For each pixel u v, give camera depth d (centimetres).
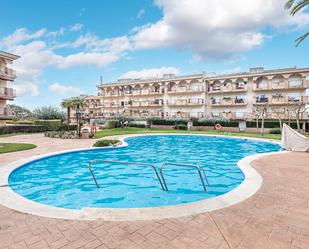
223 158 1195
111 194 625
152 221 353
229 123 3088
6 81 3088
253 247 280
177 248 278
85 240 298
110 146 1380
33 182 729
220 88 3691
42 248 279
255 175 655
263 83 3347
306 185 559
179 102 4012
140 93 4497
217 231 322
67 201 572
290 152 1134
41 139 1777
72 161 1048
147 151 1392
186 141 1936
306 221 357
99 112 5031
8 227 335
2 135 2130
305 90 3080
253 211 394
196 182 742
